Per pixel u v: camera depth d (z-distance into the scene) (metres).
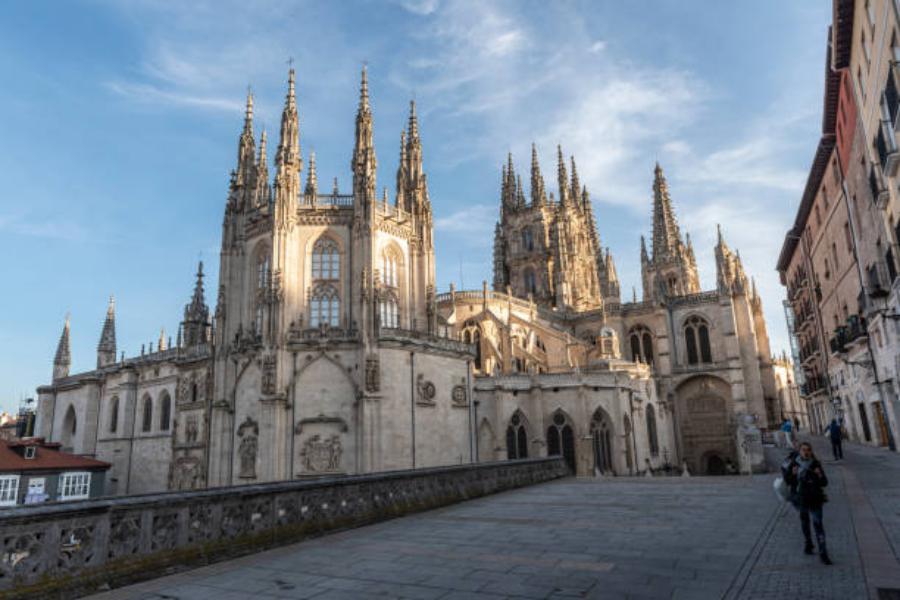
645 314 103.50
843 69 42.22
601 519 21.53
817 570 13.32
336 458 53.62
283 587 13.53
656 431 83.25
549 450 68.94
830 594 11.47
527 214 128.38
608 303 105.50
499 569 14.49
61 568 12.97
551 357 87.44
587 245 134.75
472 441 62.91
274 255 58.16
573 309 114.12
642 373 82.69
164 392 81.62
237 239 64.50
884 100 33.41
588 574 13.73
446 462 59.44
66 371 104.56
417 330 63.09
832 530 17.77
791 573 13.19
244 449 56.75
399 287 63.81
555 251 118.19
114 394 89.88
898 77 29.48
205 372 72.62
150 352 89.44
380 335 56.62
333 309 59.19
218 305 63.09
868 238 45.41
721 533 18.08
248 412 57.72
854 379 55.31
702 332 99.56
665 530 18.91
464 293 89.31
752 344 94.56
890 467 32.88
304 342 55.94
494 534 19.36
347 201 62.34
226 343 62.00
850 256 52.97
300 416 54.72
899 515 19.20
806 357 81.06
